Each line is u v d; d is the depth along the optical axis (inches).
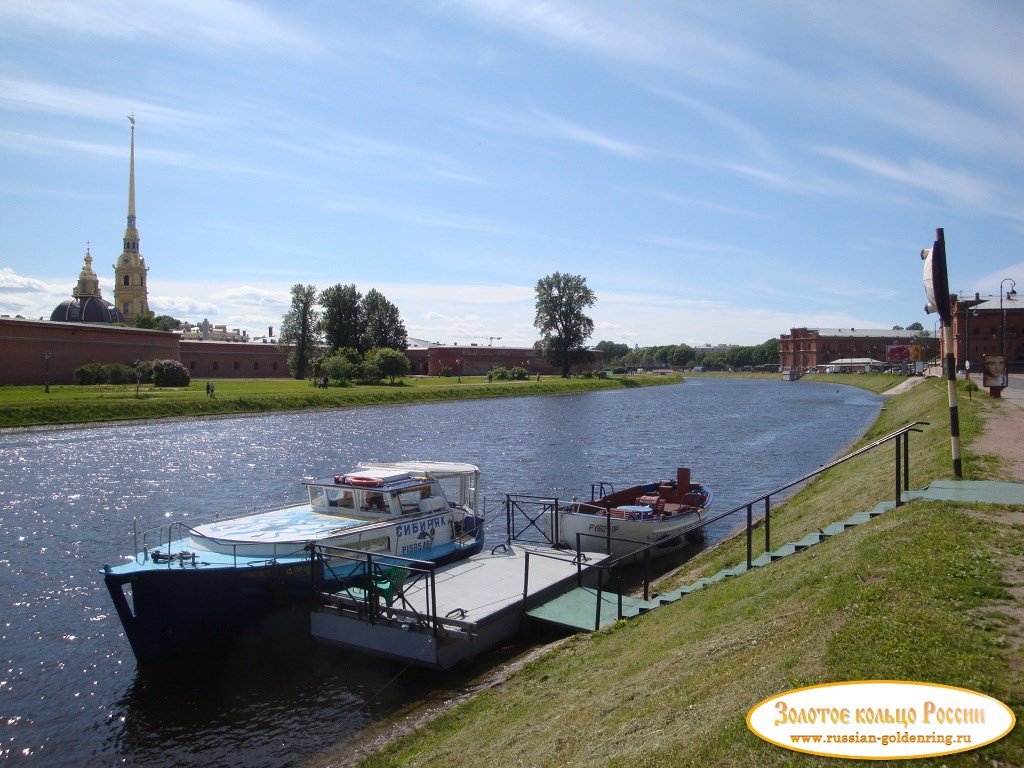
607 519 822.5
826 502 940.0
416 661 573.3
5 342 3149.6
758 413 3095.5
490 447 2006.6
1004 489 524.1
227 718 532.7
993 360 1594.5
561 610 630.5
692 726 294.5
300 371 4899.1
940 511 462.0
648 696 360.5
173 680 597.3
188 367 4751.5
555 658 530.3
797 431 2347.4
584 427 2549.2
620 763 287.0
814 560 473.1
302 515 766.5
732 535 975.0
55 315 5999.0
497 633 611.5
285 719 528.7
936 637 296.8
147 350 3976.4
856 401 3823.8
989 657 278.1
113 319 6087.6
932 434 1203.9
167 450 1963.6
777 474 1525.6
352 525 720.3
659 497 1054.4
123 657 642.8
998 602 323.0
